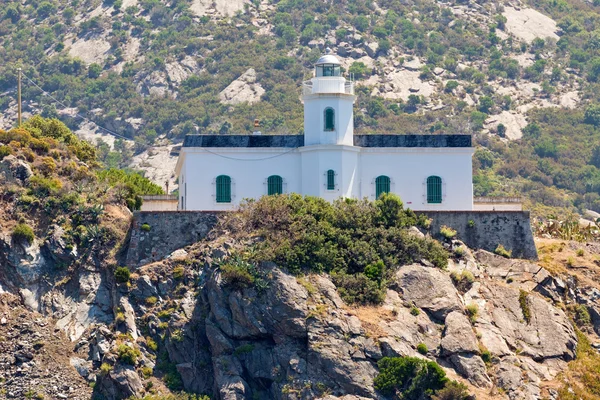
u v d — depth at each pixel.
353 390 102.06
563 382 105.75
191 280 113.06
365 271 111.62
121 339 109.38
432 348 106.00
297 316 105.50
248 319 106.31
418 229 118.00
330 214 115.88
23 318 112.38
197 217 116.88
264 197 116.94
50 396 106.88
